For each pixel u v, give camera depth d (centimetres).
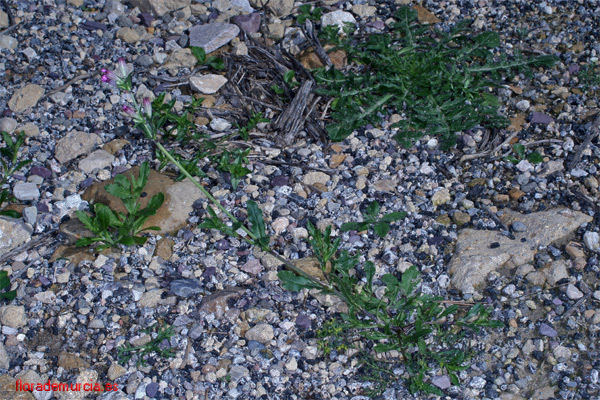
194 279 66
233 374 62
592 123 74
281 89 77
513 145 73
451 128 73
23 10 83
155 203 67
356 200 70
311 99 76
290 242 68
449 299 65
